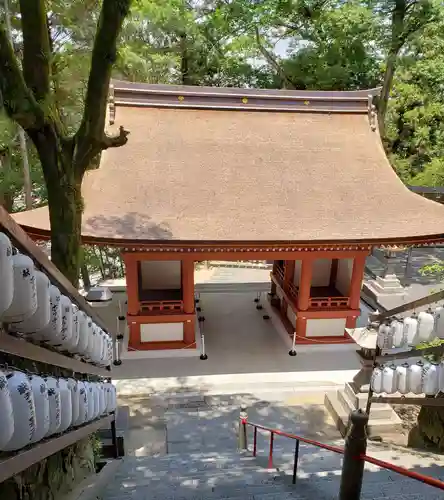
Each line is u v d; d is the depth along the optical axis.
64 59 9.27
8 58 5.27
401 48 21.91
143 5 19.64
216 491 5.15
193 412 10.37
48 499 4.26
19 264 2.66
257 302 16.62
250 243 11.01
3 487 3.45
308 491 5.08
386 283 17.25
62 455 5.00
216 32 25.44
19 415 2.51
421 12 20.02
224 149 13.73
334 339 13.64
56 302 3.52
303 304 13.09
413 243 11.48
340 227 11.74
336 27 23.39
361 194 12.91
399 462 5.91
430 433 7.26
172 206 11.96
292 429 9.87
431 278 20.08
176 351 12.96
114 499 4.89
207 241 10.85
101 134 6.31
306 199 12.62
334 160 13.87
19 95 5.49
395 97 24.77
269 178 13.12
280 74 27.00
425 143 24.55
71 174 6.33
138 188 12.34
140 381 11.74
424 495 4.49
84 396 4.34
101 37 5.75
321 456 7.61
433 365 5.44
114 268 20.36
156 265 13.56
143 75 19.25
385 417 9.33
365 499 4.41
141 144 13.49
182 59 25.98
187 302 12.75
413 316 6.11
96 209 11.56
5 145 14.79
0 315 2.45
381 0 20.78
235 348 13.45
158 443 9.39
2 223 2.38
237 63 27.09
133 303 12.57
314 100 14.92
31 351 3.05
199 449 8.84
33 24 5.78
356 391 9.65
